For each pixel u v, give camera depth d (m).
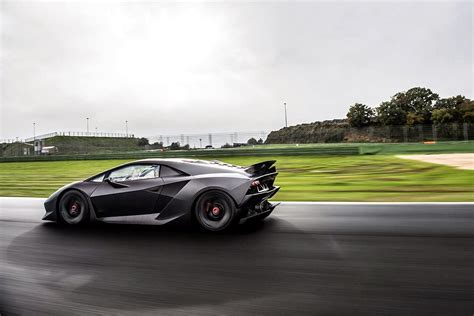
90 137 87.81
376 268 2.96
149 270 3.08
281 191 8.64
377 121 57.12
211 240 3.98
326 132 60.41
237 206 4.14
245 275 2.89
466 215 4.98
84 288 2.71
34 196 9.23
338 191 8.30
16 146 59.25
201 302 2.42
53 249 3.82
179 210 4.32
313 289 2.56
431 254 3.29
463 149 20.27
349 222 4.74
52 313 2.31
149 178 4.57
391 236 3.97
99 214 4.70
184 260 3.33
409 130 34.06
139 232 4.47
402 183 9.30
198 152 23.59
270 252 3.49
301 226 4.57
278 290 2.57
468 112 48.44
